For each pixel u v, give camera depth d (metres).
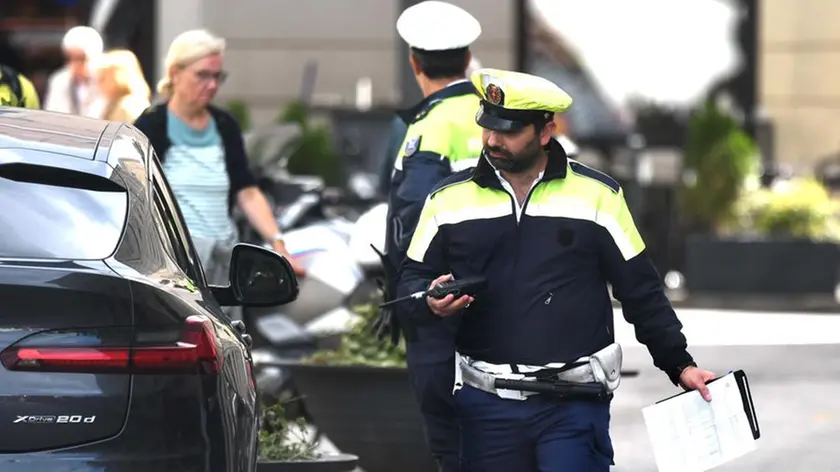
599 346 12.94
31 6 46.28
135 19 43.44
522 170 12.76
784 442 22.55
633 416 24.30
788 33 50.66
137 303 10.34
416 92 33.03
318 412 18.28
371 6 49.28
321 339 25.27
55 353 10.02
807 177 46.66
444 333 15.30
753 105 50.03
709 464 12.80
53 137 11.75
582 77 49.22
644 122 48.22
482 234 12.81
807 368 29.00
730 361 29.80
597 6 49.19
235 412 11.09
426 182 15.59
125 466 10.10
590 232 12.80
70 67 31.25
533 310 12.80
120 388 10.18
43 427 9.98
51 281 10.14
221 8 49.12
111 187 11.30
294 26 49.25
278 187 28.75
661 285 13.03
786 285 39.09
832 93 50.59
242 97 49.28
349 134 44.41
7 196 10.88
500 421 12.86
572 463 12.68
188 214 18.83
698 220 42.00
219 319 11.66
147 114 18.80
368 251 20.25
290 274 13.75
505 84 12.52
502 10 48.72
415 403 17.92
